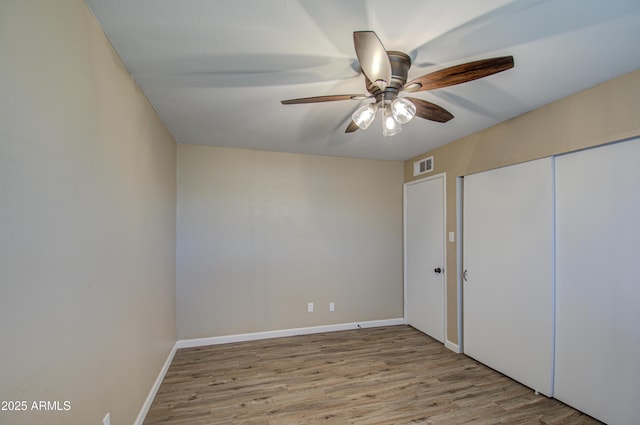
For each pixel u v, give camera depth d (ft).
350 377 8.66
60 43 3.57
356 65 5.72
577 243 7.06
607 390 6.41
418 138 10.46
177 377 8.63
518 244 8.38
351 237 13.19
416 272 12.93
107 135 4.88
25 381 2.94
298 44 5.08
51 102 3.39
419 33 4.75
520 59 5.51
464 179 10.39
